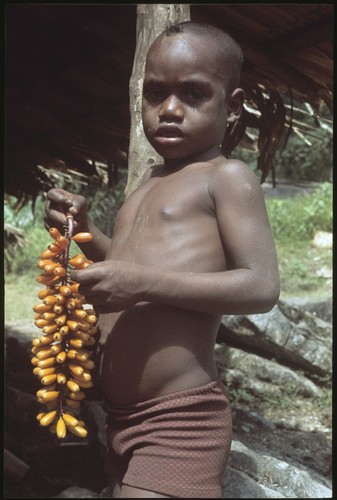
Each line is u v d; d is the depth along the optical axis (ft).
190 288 6.59
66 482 11.99
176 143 7.16
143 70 9.88
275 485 10.68
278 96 15.64
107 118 18.58
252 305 6.68
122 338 6.98
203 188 7.07
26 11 16.37
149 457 6.70
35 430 13.57
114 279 6.47
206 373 6.93
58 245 7.20
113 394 7.04
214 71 7.13
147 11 10.07
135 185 9.46
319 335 22.93
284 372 21.13
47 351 6.99
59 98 18.58
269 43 14.83
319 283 34.37
